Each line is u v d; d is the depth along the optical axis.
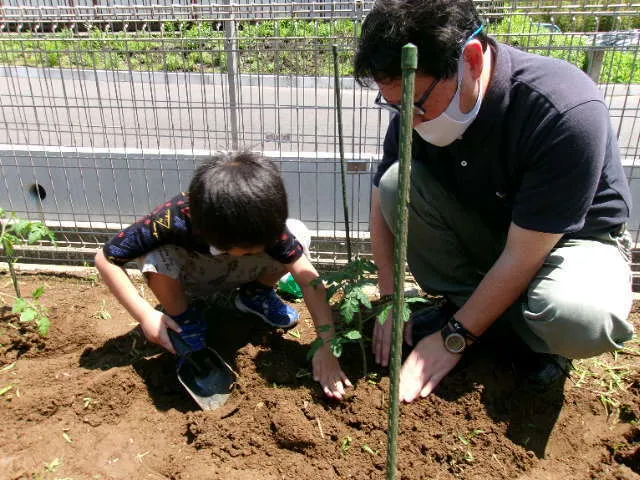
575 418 2.07
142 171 3.46
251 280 2.51
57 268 3.18
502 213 2.20
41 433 2.00
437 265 2.42
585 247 1.99
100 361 2.37
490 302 1.96
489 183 2.08
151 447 1.97
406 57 1.14
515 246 1.90
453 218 2.29
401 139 1.21
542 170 1.81
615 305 1.84
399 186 1.24
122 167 3.47
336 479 1.83
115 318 2.67
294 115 5.37
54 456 1.90
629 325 1.90
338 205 3.44
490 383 2.09
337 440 1.95
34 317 2.47
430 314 2.43
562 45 3.22
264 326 2.53
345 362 2.26
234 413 2.07
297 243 2.25
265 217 1.83
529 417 2.08
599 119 1.77
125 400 2.15
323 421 2.00
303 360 2.32
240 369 2.20
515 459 1.90
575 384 2.21
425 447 1.90
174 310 2.28
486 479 1.83
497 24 3.20
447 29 1.56
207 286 2.51
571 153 1.75
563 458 1.94
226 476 1.84
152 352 2.40
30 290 2.93
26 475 1.82
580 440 2.00
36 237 2.58
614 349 1.91
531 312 1.96
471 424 1.98
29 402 2.09
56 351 2.45
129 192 3.51
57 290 2.94
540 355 2.22
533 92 1.79
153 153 3.42
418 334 2.32
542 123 1.78
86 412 2.10
